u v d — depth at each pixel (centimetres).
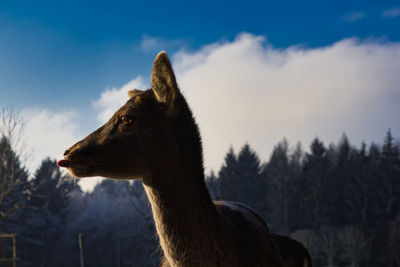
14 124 1678
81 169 293
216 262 293
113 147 294
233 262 303
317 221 5650
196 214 296
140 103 305
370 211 5653
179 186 296
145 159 297
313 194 6056
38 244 4938
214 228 300
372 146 7219
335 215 5834
